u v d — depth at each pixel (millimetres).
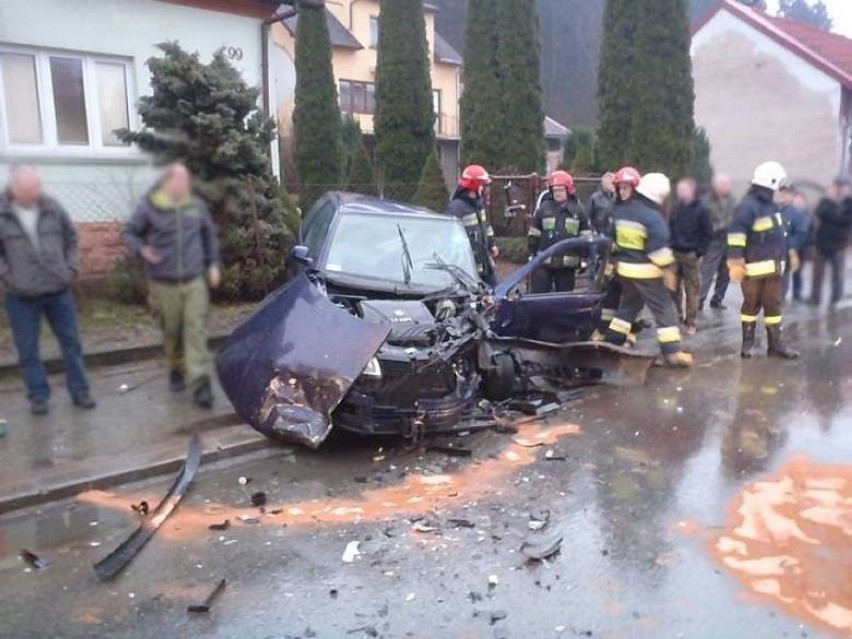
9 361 6641
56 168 9266
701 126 21312
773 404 6688
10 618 3410
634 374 7250
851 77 19500
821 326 10078
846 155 20141
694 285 9438
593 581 3809
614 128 14867
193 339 6160
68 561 3916
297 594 3652
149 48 9922
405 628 3398
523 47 16438
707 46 21750
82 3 9273
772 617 3523
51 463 4934
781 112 20672
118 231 8859
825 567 3967
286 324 5672
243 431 5656
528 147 16672
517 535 4277
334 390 5195
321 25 24797
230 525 4355
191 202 6094
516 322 6766
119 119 9914
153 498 4684
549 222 8438
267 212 9086
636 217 7602
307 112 24891
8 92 8953
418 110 22203
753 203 7973
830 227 11352
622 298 7941
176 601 3574
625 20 14484
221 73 8680
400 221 7172
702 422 6234
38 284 5547
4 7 8680
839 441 5797
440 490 4898
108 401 6188
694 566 3965
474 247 8000
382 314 5906
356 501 4711
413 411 5527
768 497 4805
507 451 5598
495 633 3371
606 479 5082
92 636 3293
